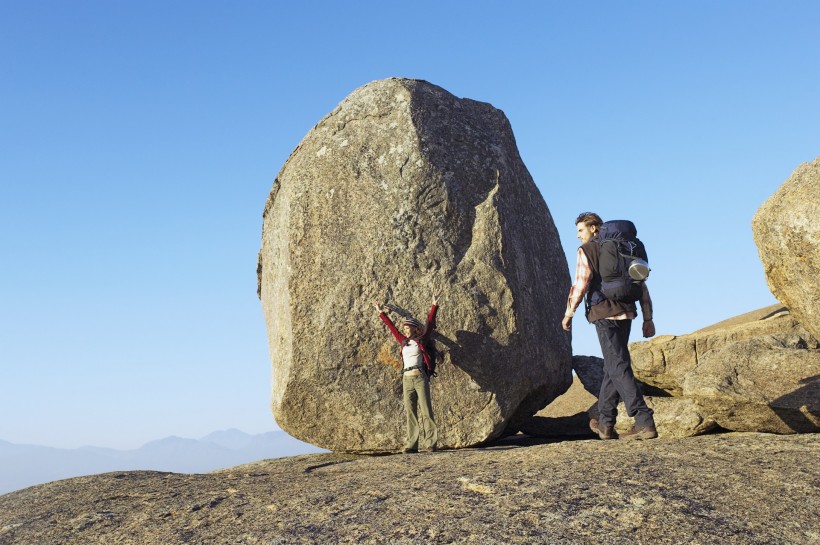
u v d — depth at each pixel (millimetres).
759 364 7285
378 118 10523
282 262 10375
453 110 10867
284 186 10797
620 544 3871
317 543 4355
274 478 6840
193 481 6941
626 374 6652
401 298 9742
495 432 9641
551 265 11562
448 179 10180
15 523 5785
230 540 4668
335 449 9898
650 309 6977
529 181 11766
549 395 10805
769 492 4520
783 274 6785
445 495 4957
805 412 6391
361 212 10023
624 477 4941
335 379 9609
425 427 9203
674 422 7477
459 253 9992
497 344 9766
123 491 6582
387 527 4449
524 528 4168
